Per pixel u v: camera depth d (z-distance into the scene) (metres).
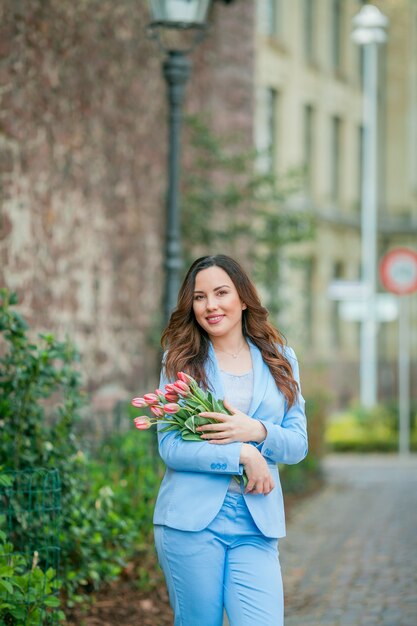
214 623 4.63
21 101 10.03
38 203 10.48
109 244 12.60
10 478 5.99
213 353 4.76
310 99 38.16
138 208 13.66
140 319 13.66
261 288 17.16
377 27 33.66
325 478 16.58
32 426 7.00
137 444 9.13
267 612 4.53
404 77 45.16
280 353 4.81
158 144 14.47
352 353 41.84
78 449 7.42
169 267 10.82
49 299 10.77
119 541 7.54
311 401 16.06
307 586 8.52
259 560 4.60
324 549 10.16
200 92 16.75
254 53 18.02
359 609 7.74
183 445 4.57
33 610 5.71
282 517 4.70
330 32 39.88
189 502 4.58
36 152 10.43
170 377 4.73
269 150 16.72
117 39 12.87
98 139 12.23
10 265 9.84
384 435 24.61
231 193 16.44
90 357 11.95
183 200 16.11
